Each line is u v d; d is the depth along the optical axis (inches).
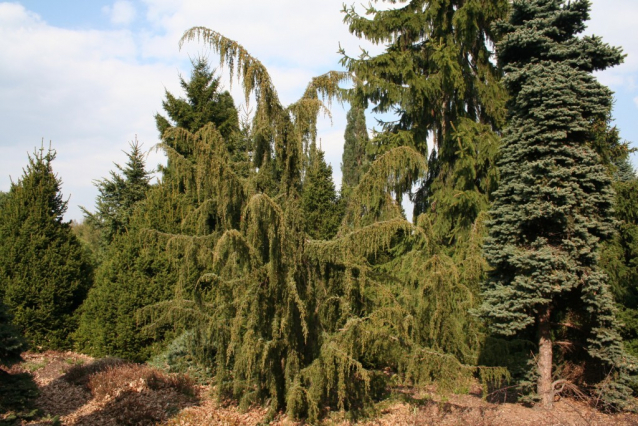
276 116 269.6
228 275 277.9
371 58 497.7
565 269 300.8
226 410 286.7
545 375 317.7
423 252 388.8
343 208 727.7
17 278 439.2
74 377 343.0
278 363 269.0
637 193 399.9
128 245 430.3
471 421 269.7
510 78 336.2
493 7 458.9
